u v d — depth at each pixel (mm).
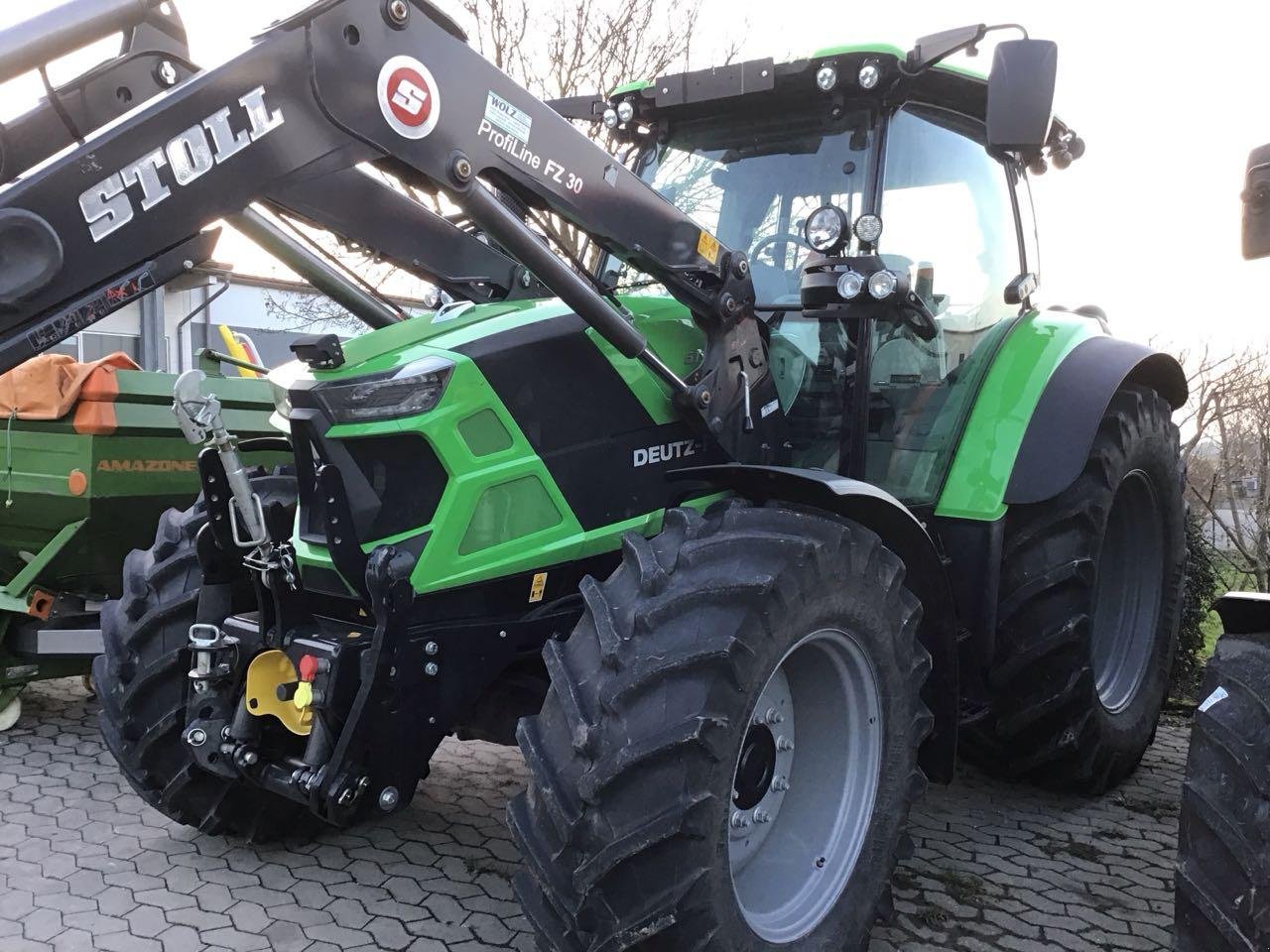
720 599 2072
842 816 2449
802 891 2373
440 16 2133
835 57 2887
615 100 3350
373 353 2385
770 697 2418
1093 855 3180
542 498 2482
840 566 2252
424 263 2895
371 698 2254
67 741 4168
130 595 3023
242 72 1901
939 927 2705
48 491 4129
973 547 3137
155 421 4219
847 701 2445
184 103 1848
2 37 1668
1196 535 5191
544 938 2037
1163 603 3945
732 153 3244
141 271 1839
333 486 2266
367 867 2990
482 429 2381
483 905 2760
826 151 3076
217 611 2777
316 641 2453
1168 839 3328
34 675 4312
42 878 2889
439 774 3760
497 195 2318
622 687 1994
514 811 2119
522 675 2625
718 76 3061
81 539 4152
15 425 4168
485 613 2441
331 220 2656
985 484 3154
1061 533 3281
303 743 2699
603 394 2584
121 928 2604
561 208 2361
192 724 2639
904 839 2576
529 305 2660
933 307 3219
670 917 1944
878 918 2549
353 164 2047
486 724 2744
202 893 2801
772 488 2387
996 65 2420
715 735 1973
